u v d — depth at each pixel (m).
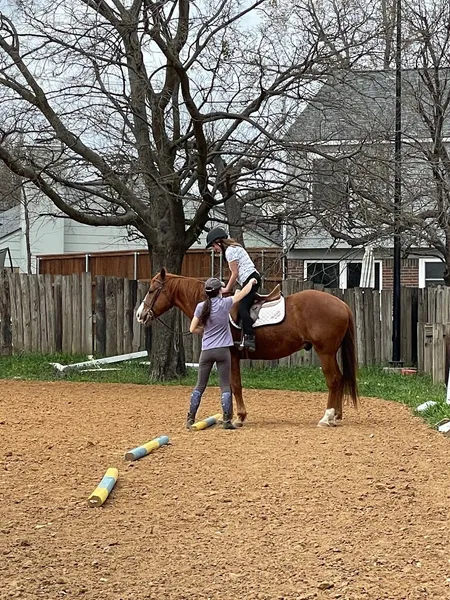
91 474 8.96
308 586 5.68
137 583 5.76
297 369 21.25
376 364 22.00
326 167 17.41
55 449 10.35
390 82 21.91
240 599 5.46
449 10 31.50
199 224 18.70
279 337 12.45
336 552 6.40
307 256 29.70
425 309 22.05
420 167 23.53
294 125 18.92
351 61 17.06
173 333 19.28
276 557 6.29
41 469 9.20
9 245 36.56
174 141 17.72
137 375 19.95
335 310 12.34
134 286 22.48
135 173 17.66
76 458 9.77
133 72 17.12
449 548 6.47
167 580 5.82
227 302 11.89
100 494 7.71
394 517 7.33
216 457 9.75
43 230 35.84
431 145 21.73
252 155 16.50
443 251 21.41
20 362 21.59
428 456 9.95
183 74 15.69
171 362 19.31
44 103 17.05
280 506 7.69
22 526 7.07
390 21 17.64
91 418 13.14
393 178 20.81
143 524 7.16
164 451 10.14
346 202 17.25
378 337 22.05
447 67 20.62
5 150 17.02
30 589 5.61
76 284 22.56
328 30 19.58
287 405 15.13
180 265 19.12
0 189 21.20
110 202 19.92
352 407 14.87
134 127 18.00
